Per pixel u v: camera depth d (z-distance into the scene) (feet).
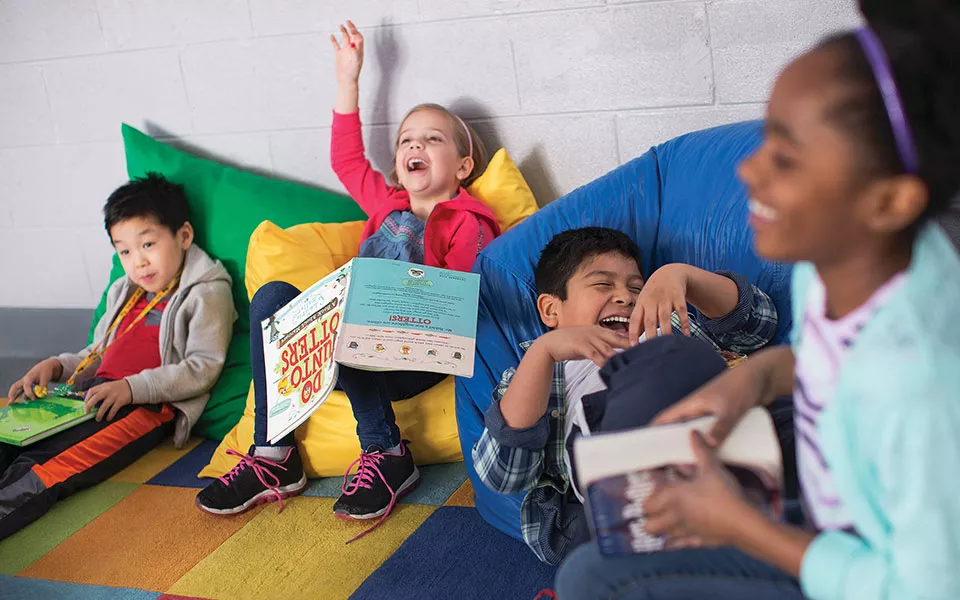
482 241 6.59
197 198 7.89
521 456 4.38
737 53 6.52
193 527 5.95
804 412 2.67
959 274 2.45
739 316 4.73
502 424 4.23
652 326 4.32
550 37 6.95
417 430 6.24
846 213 2.32
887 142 2.22
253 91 7.97
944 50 2.19
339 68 7.29
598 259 5.01
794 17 6.31
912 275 2.38
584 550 2.97
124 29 8.18
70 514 6.29
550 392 4.54
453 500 5.90
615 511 2.71
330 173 8.01
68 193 8.89
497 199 7.02
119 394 6.75
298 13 7.60
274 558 5.47
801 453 2.73
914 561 2.26
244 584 5.24
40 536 6.04
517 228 6.07
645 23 6.66
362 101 7.65
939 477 2.24
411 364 5.10
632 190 6.14
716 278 4.60
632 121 6.95
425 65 7.36
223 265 7.75
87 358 7.41
